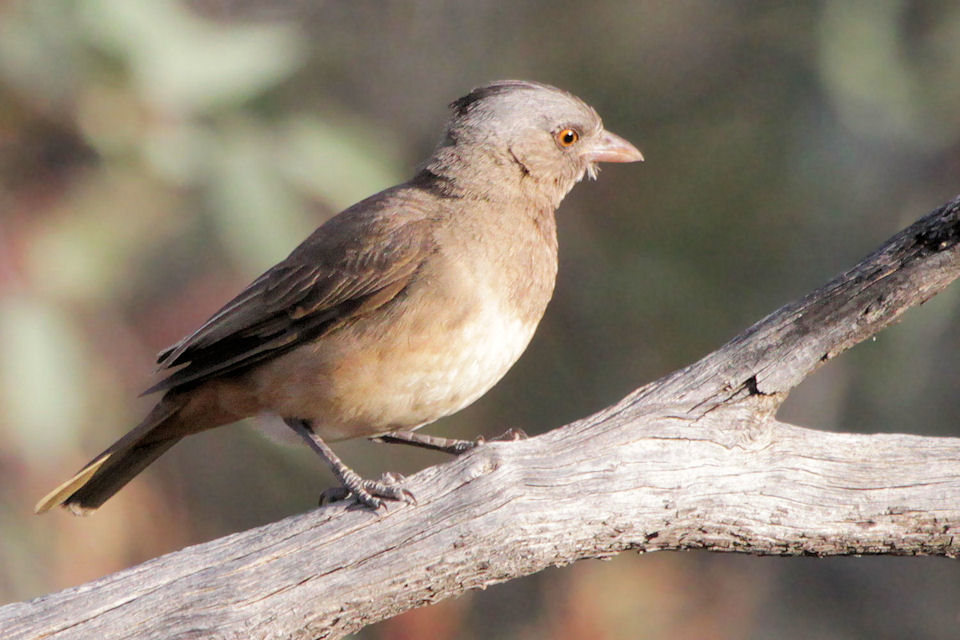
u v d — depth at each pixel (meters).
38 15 11.76
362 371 9.69
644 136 16.22
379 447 15.66
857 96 14.45
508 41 16.84
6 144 11.90
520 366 16.02
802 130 15.80
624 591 14.60
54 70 11.77
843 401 15.66
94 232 12.09
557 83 16.50
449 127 10.74
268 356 9.98
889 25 14.57
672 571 14.98
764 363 8.82
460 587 8.58
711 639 14.85
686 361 15.62
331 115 14.02
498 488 8.54
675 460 8.69
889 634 15.68
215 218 12.30
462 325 9.73
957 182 15.27
